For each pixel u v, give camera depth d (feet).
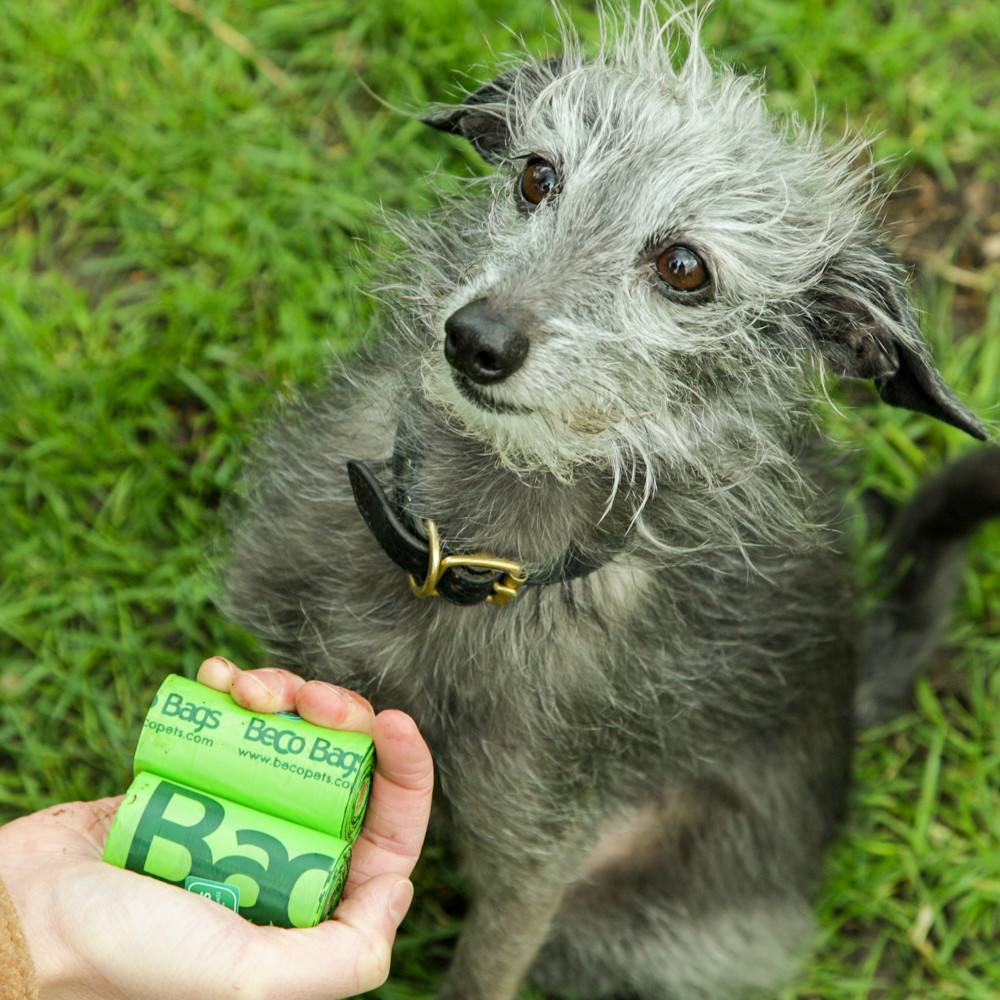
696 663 1.81
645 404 1.62
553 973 2.10
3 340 2.31
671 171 1.62
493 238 1.65
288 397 1.94
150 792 1.54
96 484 2.29
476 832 1.77
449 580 1.60
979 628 2.36
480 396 1.57
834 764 2.08
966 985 2.17
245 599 1.82
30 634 2.21
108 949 1.48
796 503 1.81
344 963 1.52
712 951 2.07
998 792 2.27
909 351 1.64
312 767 1.54
